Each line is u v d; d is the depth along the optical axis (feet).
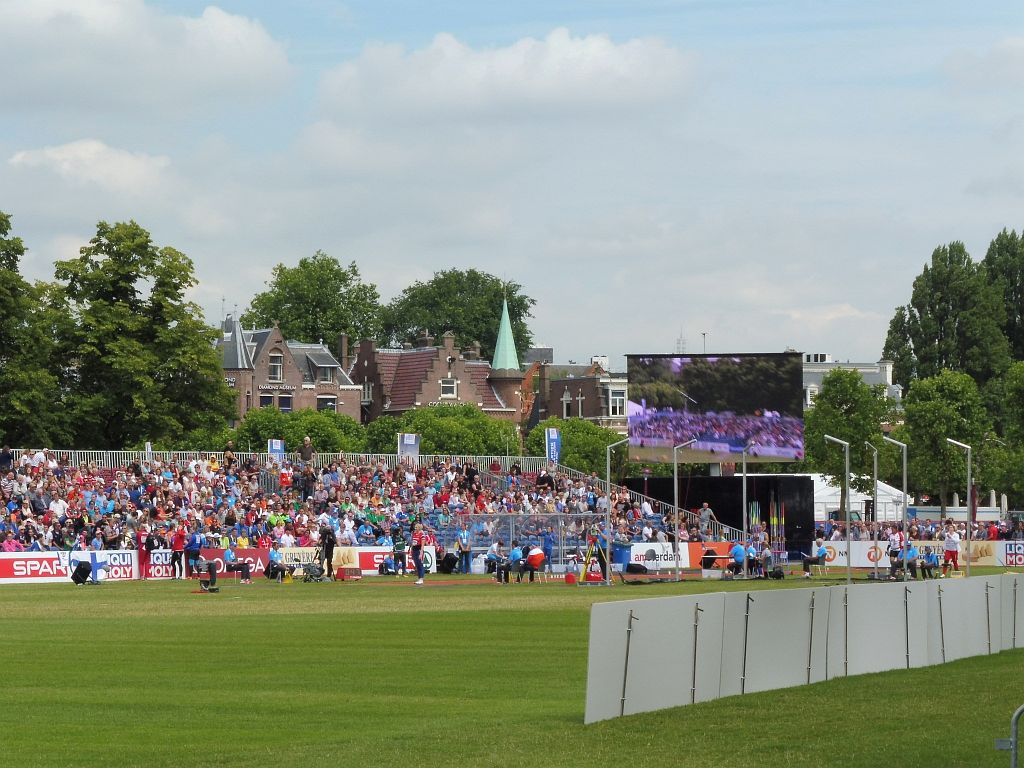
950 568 315.37
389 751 82.43
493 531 299.99
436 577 284.61
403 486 346.33
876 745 84.58
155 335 388.57
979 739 86.69
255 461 343.05
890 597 124.06
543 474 363.76
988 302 596.70
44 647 138.00
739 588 246.27
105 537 270.26
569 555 296.10
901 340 612.70
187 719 94.27
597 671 91.56
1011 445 442.91
